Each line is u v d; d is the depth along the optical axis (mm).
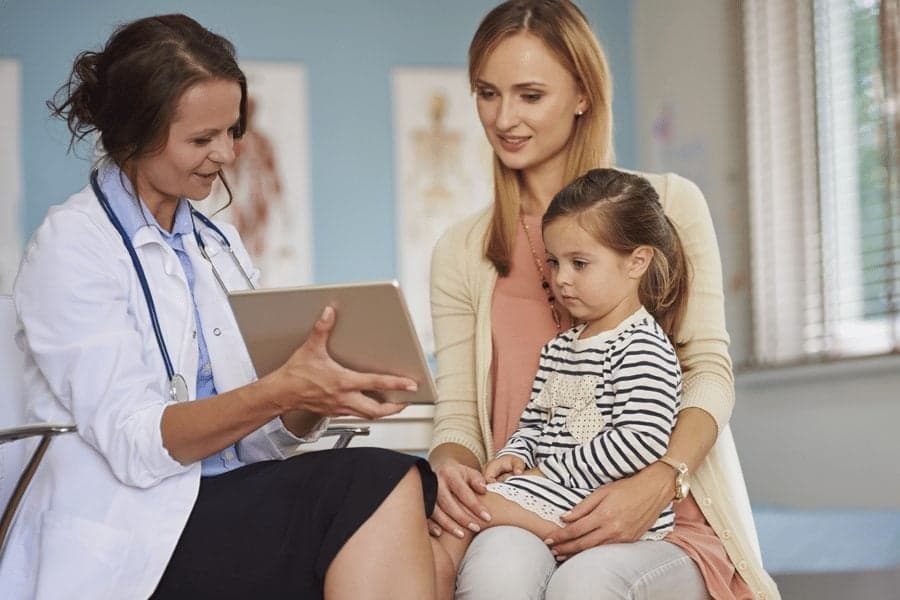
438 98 5770
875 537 3445
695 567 2189
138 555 1990
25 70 5406
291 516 2021
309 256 5609
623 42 5977
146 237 2195
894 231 4328
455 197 5750
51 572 1956
